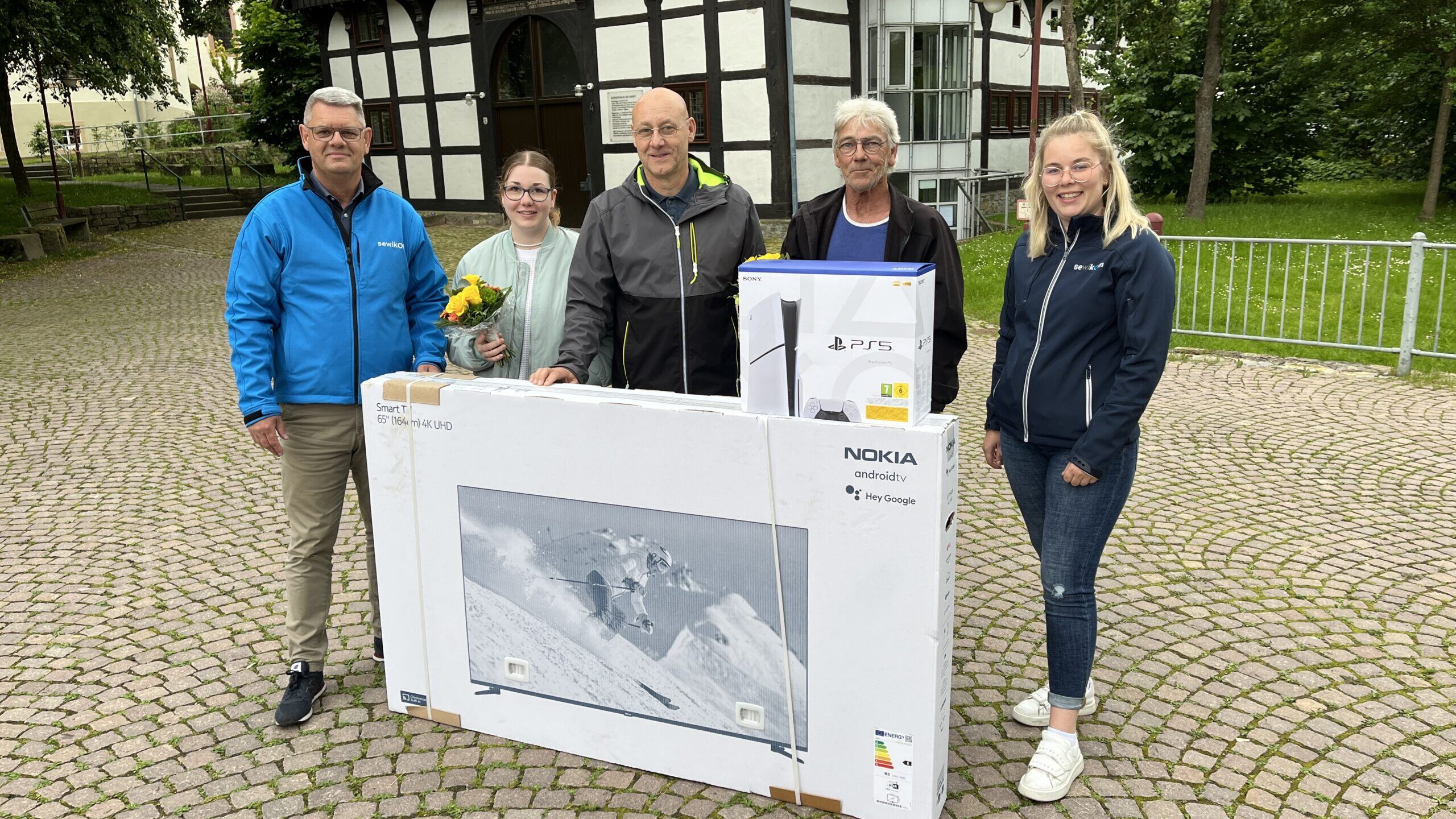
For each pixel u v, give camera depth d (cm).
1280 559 435
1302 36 1753
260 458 605
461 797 277
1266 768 286
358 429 320
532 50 1695
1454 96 1591
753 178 1477
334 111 303
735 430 253
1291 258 1134
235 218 2088
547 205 339
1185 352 841
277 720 312
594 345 323
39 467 589
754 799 276
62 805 274
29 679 346
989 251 1323
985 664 351
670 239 327
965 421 666
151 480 564
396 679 320
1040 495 287
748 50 1437
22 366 864
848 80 1571
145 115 3088
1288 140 2009
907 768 255
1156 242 253
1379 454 572
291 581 319
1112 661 351
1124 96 2030
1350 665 344
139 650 366
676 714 281
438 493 297
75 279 1380
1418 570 420
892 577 245
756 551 259
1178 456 579
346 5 1895
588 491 276
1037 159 265
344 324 314
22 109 2875
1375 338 844
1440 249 716
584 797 277
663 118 311
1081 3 1681
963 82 1608
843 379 239
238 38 2317
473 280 321
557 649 292
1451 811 266
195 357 897
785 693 265
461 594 302
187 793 280
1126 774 285
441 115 1833
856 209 338
